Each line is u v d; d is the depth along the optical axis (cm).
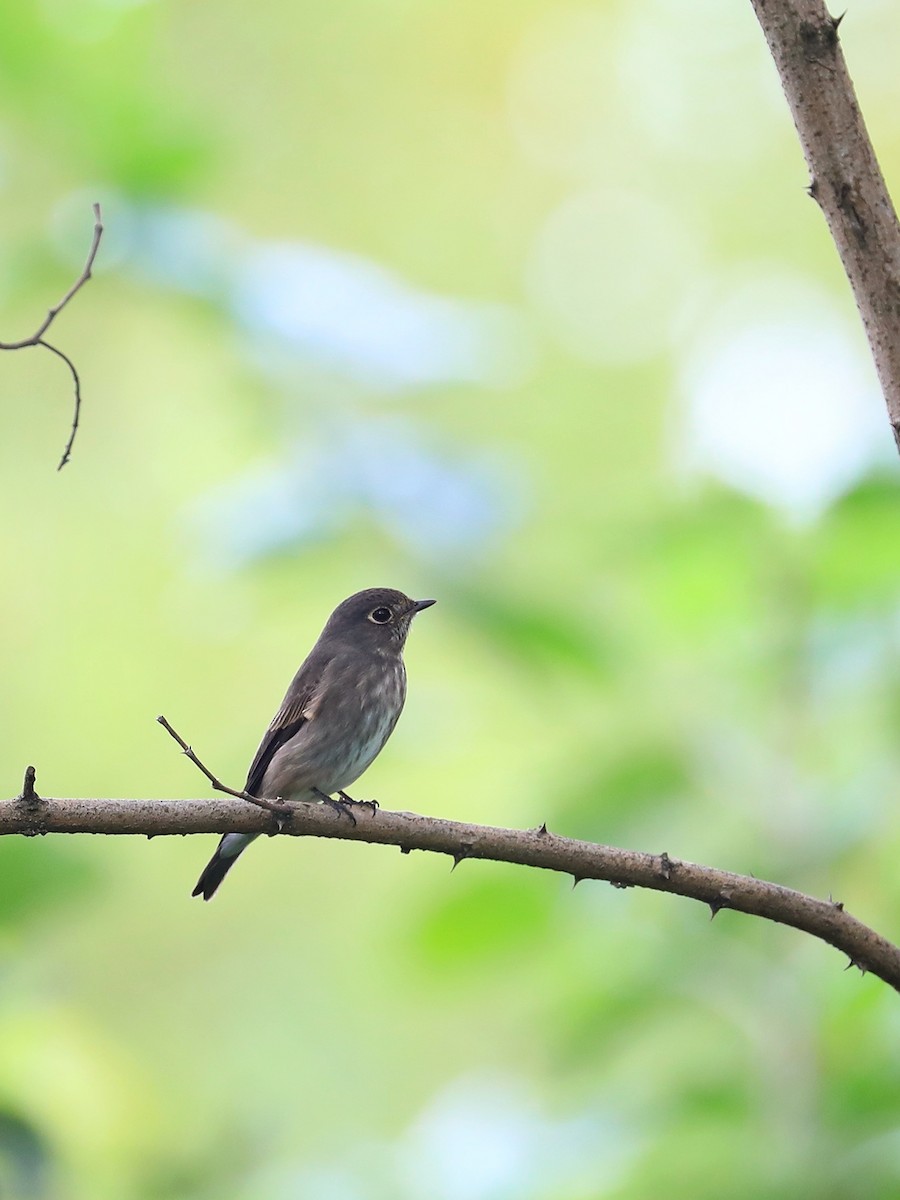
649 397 2047
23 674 1777
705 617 1115
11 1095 914
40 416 1712
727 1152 884
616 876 704
